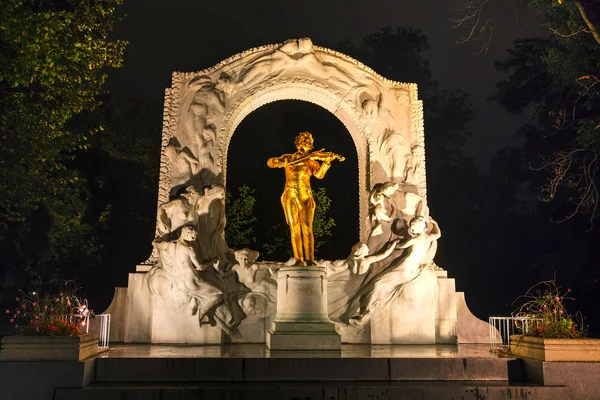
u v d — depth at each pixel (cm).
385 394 749
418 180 1320
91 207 2052
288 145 2228
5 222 1589
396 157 1318
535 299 937
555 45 1784
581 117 1786
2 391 725
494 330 1116
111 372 795
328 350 1000
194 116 1294
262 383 789
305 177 1159
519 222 2748
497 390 759
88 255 1961
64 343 753
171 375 801
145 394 727
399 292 1220
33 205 1502
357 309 1205
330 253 2059
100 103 1333
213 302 1159
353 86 1360
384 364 821
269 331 1073
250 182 2098
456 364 828
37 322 778
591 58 1423
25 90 1239
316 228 1725
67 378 737
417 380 819
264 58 1348
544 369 783
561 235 2331
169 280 1162
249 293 1209
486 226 2886
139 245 2233
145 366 802
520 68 2084
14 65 1009
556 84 1805
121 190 2175
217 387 743
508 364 834
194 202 1209
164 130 1296
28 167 1175
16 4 980
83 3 1191
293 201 1147
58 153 1279
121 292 1195
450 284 1248
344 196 2172
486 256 2825
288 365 812
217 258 1195
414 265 1222
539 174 2316
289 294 1070
